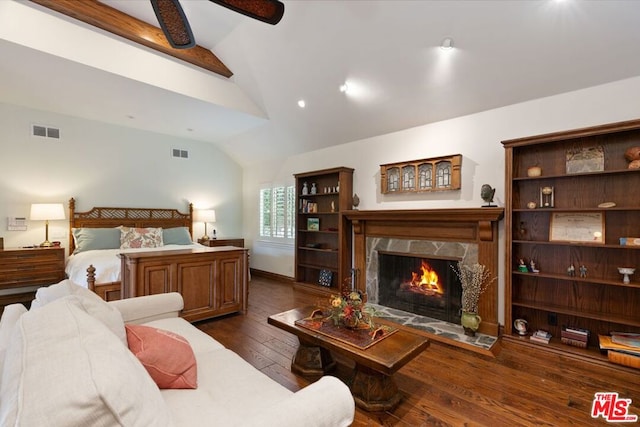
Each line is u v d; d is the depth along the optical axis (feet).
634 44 7.72
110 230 16.08
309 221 17.81
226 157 22.38
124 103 13.89
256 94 14.64
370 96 12.23
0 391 2.68
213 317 12.02
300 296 15.66
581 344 9.05
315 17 9.79
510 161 9.88
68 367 2.52
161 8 5.38
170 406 4.07
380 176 14.35
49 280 13.76
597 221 9.01
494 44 8.78
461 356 9.11
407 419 6.34
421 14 8.65
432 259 12.38
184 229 18.85
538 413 6.53
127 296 10.36
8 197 14.43
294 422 3.06
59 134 15.67
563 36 8.05
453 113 11.58
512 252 10.08
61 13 9.69
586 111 9.05
